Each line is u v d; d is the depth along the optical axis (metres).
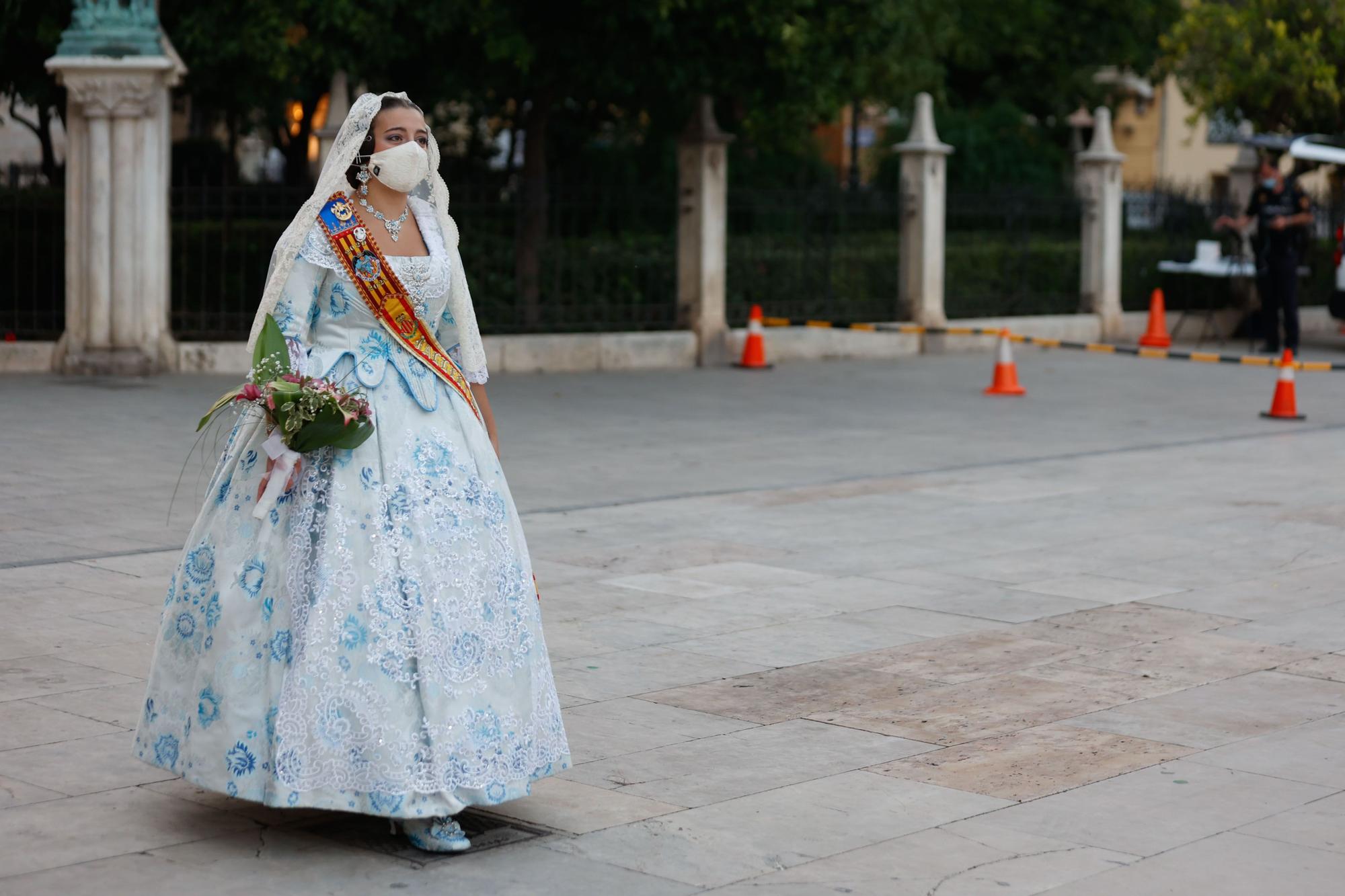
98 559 7.60
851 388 15.72
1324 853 4.32
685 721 5.44
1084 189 21.41
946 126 26.17
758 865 4.16
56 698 5.46
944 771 4.97
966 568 7.96
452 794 4.11
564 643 6.43
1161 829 4.48
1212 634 6.77
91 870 4.02
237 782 4.10
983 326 19.83
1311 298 23.62
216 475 4.36
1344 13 21.09
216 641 4.17
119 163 14.25
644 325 17.28
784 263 18.66
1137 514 9.51
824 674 6.07
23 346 14.55
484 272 16.67
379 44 14.41
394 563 4.16
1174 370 17.94
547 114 17.97
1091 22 24.89
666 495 9.82
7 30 14.76
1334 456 11.90
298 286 4.29
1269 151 22.91
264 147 24.98
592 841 4.32
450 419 4.39
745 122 17.58
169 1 15.00
